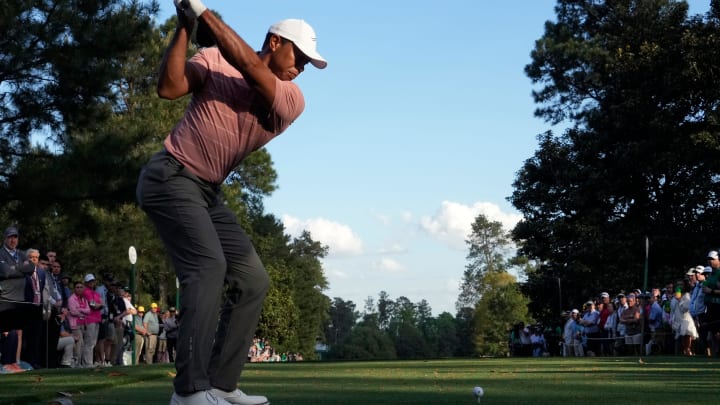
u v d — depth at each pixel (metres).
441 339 164.88
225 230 4.28
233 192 49.94
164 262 39.69
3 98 20.98
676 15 38.22
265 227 98.00
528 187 40.34
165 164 4.01
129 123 23.16
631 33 39.47
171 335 22.69
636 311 20.66
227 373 4.36
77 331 15.59
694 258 34.72
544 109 41.22
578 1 42.09
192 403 3.93
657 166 35.34
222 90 4.02
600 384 7.19
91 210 23.42
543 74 40.62
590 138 38.88
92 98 21.58
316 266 116.88
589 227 37.34
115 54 21.28
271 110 4.05
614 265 36.31
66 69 20.64
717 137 34.03
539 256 40.03
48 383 7.13
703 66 34.72
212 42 4.09
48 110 21.12
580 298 38.03
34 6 20.27
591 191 38.50
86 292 15.99
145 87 33.50
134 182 21.25
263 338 66.56
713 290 16.38
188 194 4.01
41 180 20.31
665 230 36.19
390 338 152.88
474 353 107.81
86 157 20.53
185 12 3.82
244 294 4.34
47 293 13.41
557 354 31.38
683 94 35.53
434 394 6.08
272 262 74.38
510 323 90.50
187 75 3.95
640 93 37.03
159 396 6.01
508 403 5.28
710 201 36.19
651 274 35.81
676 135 36.03
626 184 38.44
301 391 6.44
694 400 5.45
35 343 12.61
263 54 4.20
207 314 3.96
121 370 9.29
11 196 20.84
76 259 33.53
